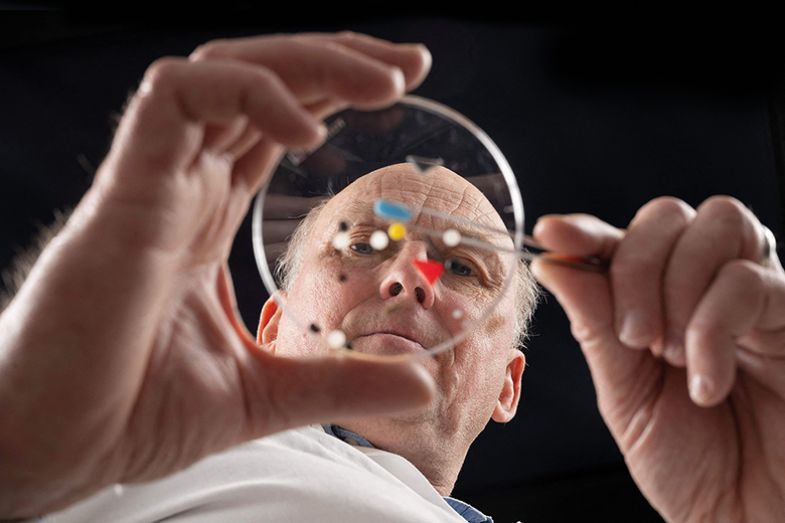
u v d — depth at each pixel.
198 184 0.57
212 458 0.87
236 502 0.84
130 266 0.56
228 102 0.54
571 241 0.67
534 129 2.04
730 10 2.10
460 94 2.05
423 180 0.77
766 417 0.73
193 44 2.00
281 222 0.74
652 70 2.09
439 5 2.07
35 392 0.57
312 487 0.85
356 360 0.63
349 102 0.58
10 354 0.57
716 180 2.07
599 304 0.68
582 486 1.83
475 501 1.81
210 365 0.62
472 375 1.03
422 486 0.96
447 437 1.02
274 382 0.62
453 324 0.79
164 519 0.83
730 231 0.65
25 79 1.90
